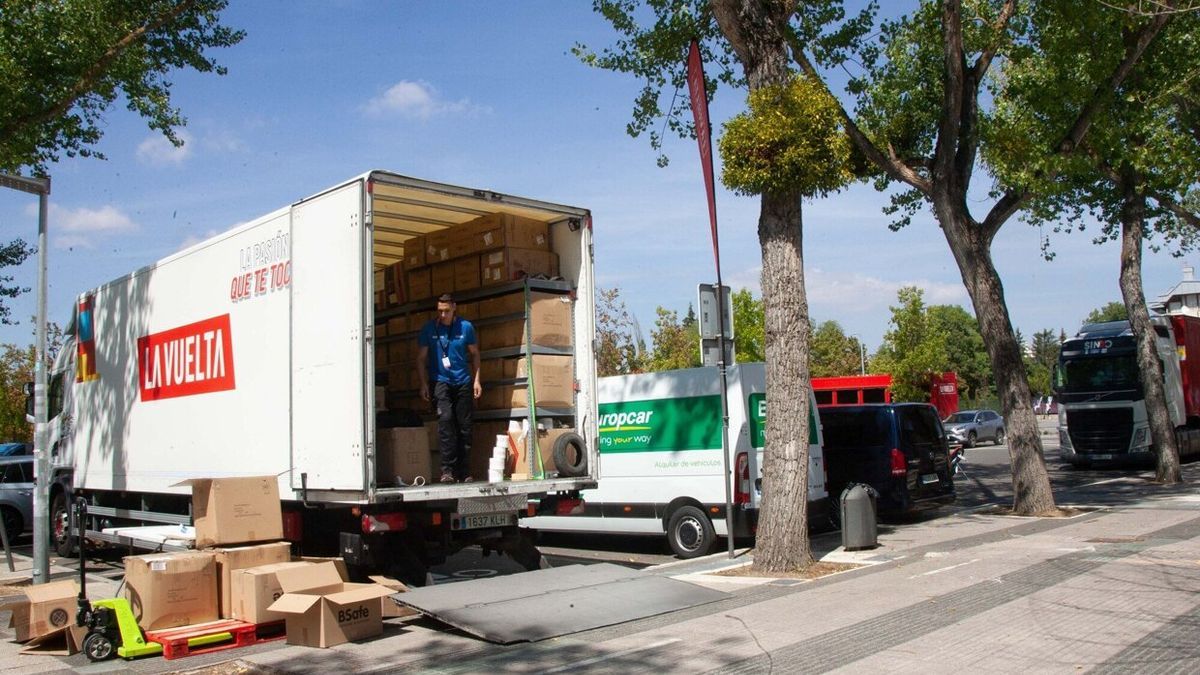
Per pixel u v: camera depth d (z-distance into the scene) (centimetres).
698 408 1233
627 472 1292
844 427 1467
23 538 1823
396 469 928
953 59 1438
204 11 1402
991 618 746
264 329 986
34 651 774
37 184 1159
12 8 1173
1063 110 1583
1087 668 595
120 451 1288
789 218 1048
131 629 750
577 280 1056
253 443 994
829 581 955
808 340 1057
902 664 622
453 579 1041
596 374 1048
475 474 1070
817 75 1434
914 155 1606
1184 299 6481
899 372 4416
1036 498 1474
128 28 1288
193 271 1127
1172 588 831
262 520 870
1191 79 1684
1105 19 1402
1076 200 2164
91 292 1409
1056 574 927
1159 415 2000
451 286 1095
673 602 858
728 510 1128
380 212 1023
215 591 802
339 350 877
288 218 959
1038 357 11169
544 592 876
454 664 682
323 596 748
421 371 989
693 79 1154
